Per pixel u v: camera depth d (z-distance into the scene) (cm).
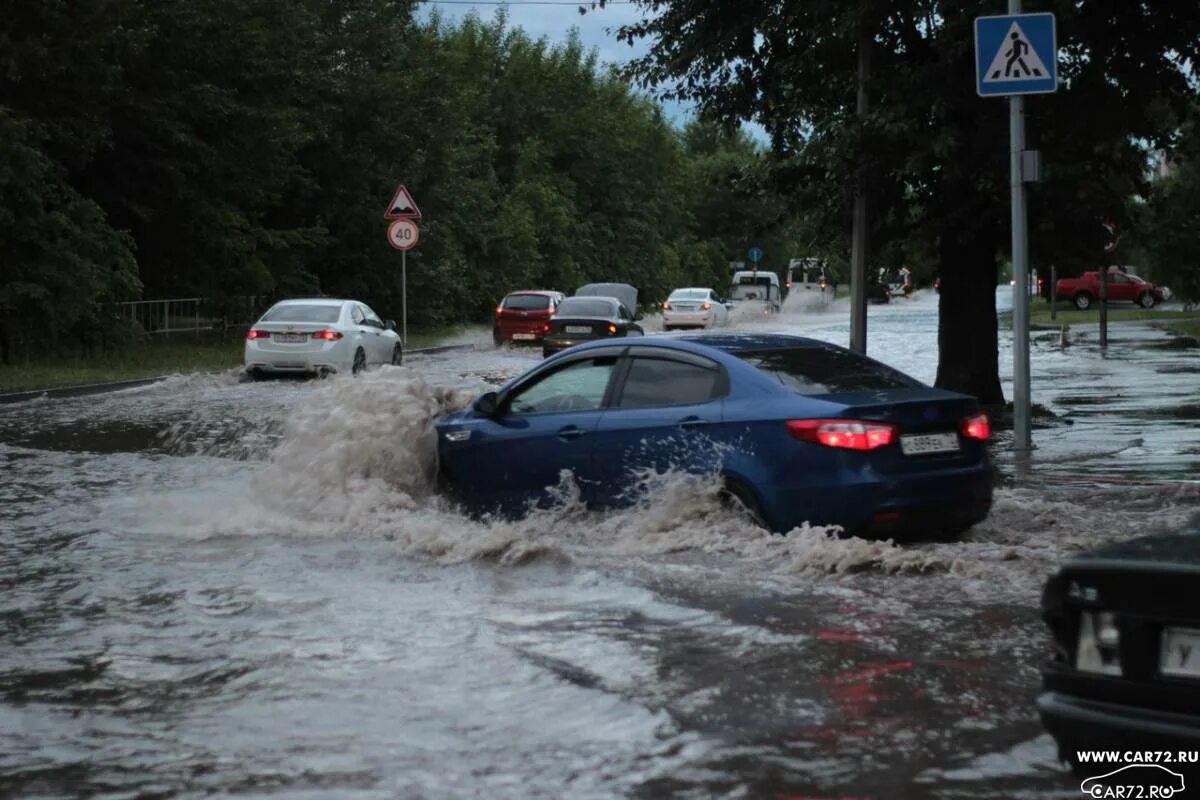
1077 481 1535
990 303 2491
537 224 7300
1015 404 1784
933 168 2322
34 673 799
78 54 3531
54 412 2500
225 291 4672
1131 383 2925
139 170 4134
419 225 5547
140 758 652
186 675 791
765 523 1105
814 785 602
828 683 753
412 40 5850
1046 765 623
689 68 2502
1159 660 501
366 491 1287
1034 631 855
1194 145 2575
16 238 3409
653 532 1135
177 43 4053
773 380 1135
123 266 3734
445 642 852
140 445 2002
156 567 1098
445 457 1302
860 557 1022
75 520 1329
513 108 7650
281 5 4625
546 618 909
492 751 652
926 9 2178
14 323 3509
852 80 2445
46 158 3450
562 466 1214
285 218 5250
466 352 4975
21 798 602
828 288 11144
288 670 796
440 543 1129
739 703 720
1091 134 2333
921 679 757
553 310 5219
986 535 1179
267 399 2772
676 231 10100
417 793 597
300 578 1048
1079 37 2236
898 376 1199
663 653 819
